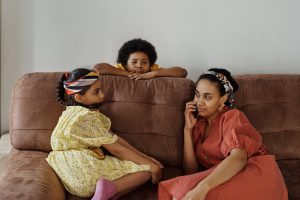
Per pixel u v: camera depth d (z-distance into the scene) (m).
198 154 1.77
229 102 1.80
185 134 1.79
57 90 1.80
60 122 1.69
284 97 1.99
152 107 1.89
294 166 1.89
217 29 2.34
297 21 2.35
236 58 2.38
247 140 1.53
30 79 1.87
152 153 1.85
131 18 2.31
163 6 2.30
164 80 1.94
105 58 2.36
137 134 1.86
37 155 1.75
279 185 1.49
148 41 2.34
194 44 2.35
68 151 1.64
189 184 1.46
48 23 2.28
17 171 1.56
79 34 2.31
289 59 2.40
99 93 1.74
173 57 2.37
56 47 2.32
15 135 1.82
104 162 1.65
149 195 1.62
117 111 1.86
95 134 1.66
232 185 1.43
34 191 1.39
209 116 1.76
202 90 1.72
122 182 1.61
